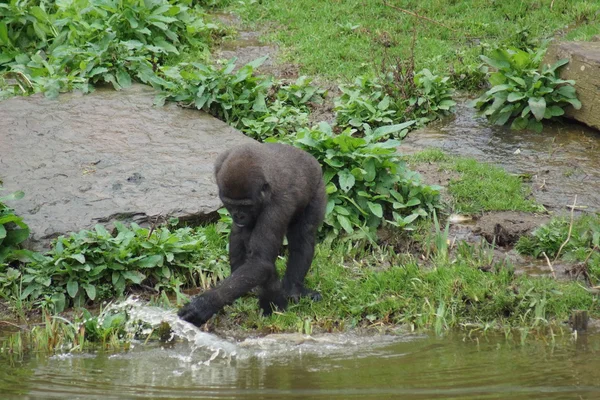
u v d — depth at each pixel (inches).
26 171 523.5
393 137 609.3
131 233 458.0
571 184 539.5
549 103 611.8
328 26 762.8
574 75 604.4
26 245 466.6
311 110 641.6
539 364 353.7
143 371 352.2
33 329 404.8
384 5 791.1
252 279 381.7
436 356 367.6
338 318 419.2
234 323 416.8
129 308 426.3
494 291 428.5
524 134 606.5
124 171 526.6
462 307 422.9
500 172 547.5
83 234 453.4
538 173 553.9
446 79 640.4
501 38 733.9
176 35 709.3
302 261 424.8
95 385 333.4
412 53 657.0
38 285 440.1
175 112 603.8
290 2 808.3
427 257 471.8
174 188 510.9
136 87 634.2
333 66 701.3
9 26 707.4
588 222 490.9
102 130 573.3
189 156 548.1
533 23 750.5
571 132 607.2
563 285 438.6
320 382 333.4
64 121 581.6
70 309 440.8
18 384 335.3
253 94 622.8
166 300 432.1
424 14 780.6
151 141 564.1
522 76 616.4
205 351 379.9
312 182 411.2
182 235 470.0
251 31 772.6
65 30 695.7
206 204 498.0
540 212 512.4
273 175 382.0
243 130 601.9
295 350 379.6
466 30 754.2
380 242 490.6
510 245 488.7
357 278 451.8
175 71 623.8
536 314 412.8
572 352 370.0
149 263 447.5
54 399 316.2
